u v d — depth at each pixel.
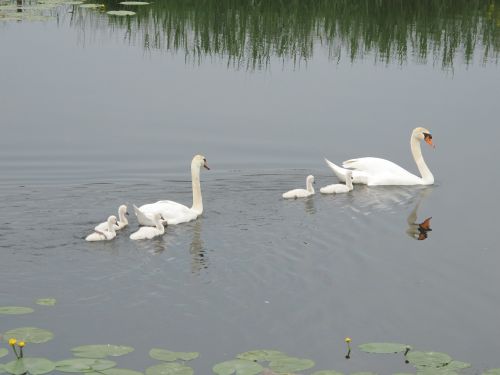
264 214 20.64
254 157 24.73
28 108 27.45
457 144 26.09
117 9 40.28
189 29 36.75
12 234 18.36
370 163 23.92
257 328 14.57
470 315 15.41
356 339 14.34
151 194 21.81
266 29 37.00
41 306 15.03
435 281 16.81
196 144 25.31
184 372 12.70
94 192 21.62
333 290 16.23
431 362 13.44
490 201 21.88
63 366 12.76
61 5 41.69
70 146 24.62
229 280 16.48
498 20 39.84
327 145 25.73
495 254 18.28
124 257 17.44
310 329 14.62
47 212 19.94
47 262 16.98
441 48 35.31
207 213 20.56
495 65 33.28
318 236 19.14
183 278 16.50
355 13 40.03
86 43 34.44
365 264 17.61
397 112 28.47
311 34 36.62
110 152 24.33
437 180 23.84
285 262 17.52
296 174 23.80
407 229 19.83
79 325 14.41
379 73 32.28
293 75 31.84
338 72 32.31
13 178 22.27
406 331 14.73
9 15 38.75
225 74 31.73
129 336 14.09
